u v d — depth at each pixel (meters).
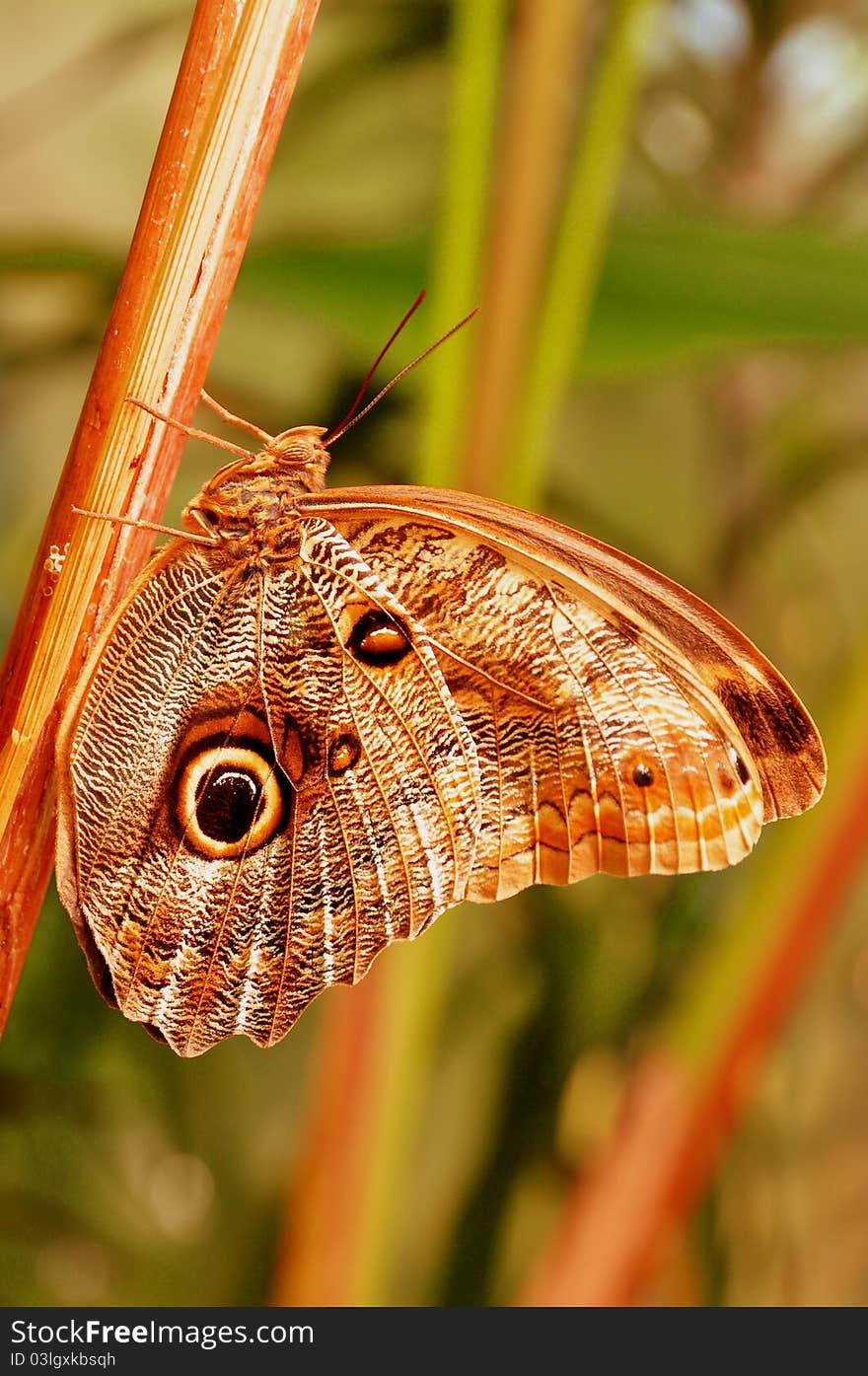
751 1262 0.90
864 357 1.00
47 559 0.70
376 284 0.76
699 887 0.83
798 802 0.74
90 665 0.70
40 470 1.22
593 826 0.75
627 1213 0.76
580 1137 0.84
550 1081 0.84
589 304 0.75
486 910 1.02
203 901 0.73
